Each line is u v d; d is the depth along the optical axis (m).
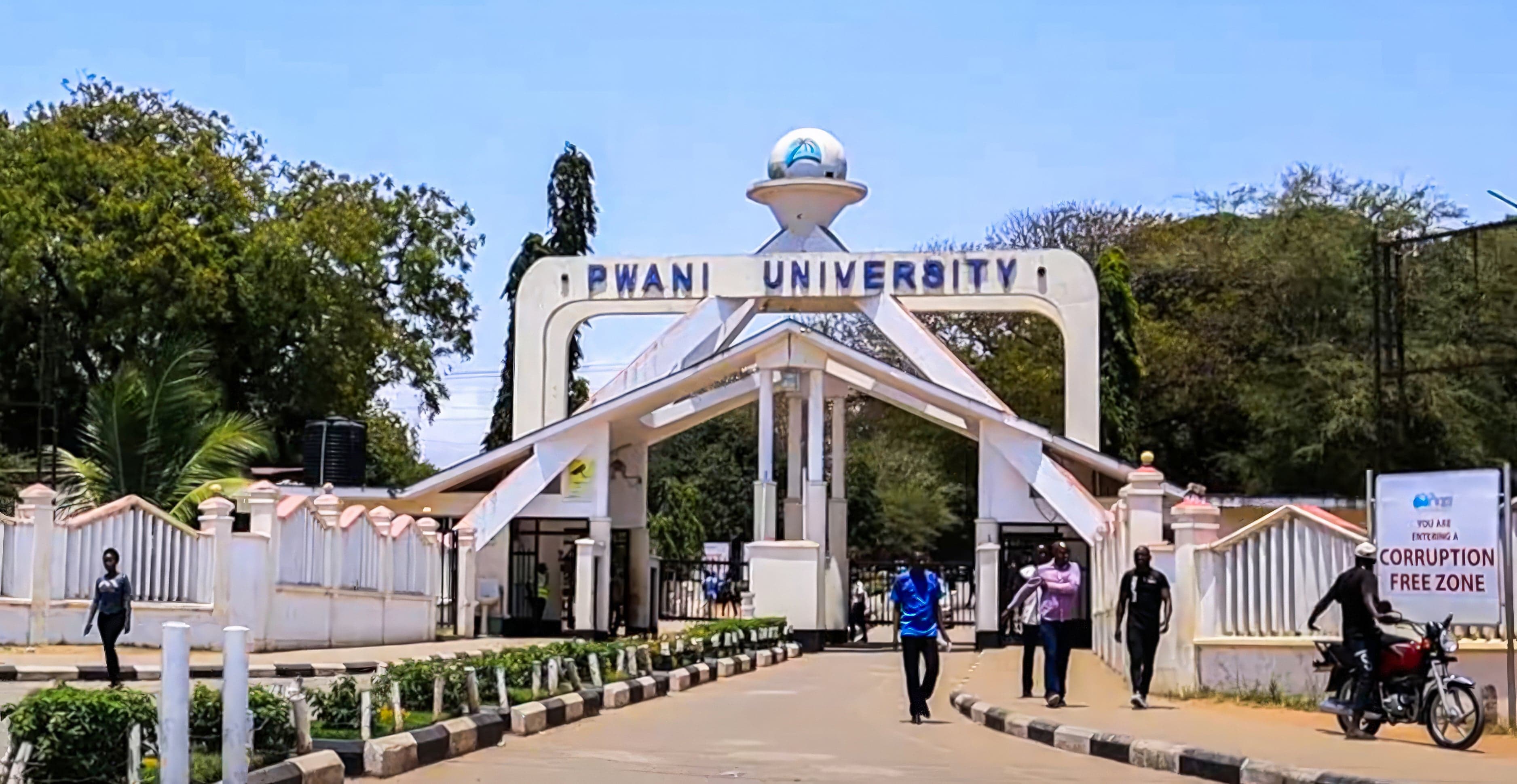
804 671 27.92
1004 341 58.47
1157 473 21.70
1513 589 16.42
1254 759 13.22
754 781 12.74
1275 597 18.80
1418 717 14.55
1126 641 19.30
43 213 40.56
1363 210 50.53
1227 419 52.50
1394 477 15.98
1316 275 49.16
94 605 20.22
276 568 26.58
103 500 31.72
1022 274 35.66
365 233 47.66
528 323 37.09
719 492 73.56
